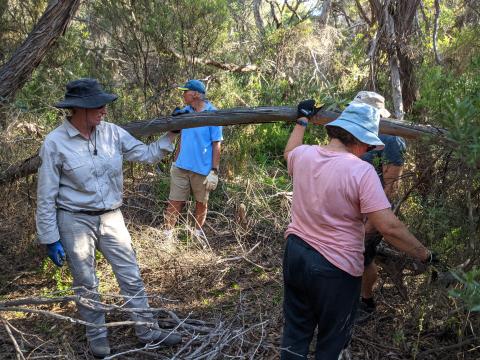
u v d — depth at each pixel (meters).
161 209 5.81
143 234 4.92
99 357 3.44
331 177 2.67
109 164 3.43
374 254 3.46
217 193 6.21
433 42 6.32
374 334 3.61
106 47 6.36
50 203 3.29
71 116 3.35
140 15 6.05
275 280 4.49
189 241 5.22
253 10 13.79
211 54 7.23
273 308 4.02
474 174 3.18
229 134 6.66
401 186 3.81
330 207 2.67
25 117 5.03
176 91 6.41
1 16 6.42
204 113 3.92
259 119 3.88
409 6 6.06
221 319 3.88
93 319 3.41
